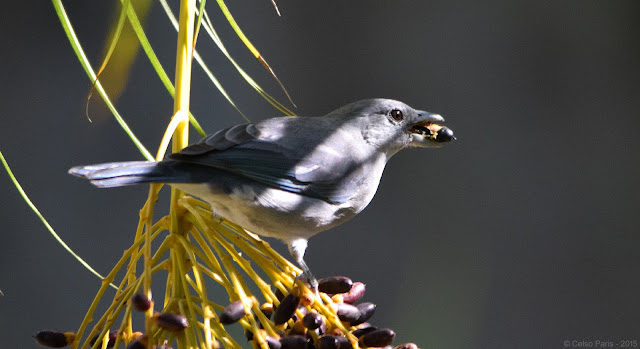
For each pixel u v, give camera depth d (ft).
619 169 41.50
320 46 43.55
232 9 42.24
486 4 43.27
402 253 40.09
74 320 36.01
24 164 37.32
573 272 40.27
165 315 14.62
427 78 43.39
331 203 21.89
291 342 15.35
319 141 22.13
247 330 16.25
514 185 41.55
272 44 42.86
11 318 35.50
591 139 41.98
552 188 41.52
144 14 17.21
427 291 39.45
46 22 38.93
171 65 39.11
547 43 42.70
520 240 40.65
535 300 39.86
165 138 16.11
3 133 37.50
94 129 38.47
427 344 38.37
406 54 43.60
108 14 39.50
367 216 40.55
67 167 37.81
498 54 43.04
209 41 41.11
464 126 42.45
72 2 39.11
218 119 40.91
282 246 38.50
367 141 23.62
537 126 42.24
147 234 15.93
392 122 23.86
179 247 15.93
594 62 42.45
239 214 20.33
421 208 40.98
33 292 36.04
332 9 43.75
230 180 19.72
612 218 40.96
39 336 15.46
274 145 21.06
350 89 43.57
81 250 36.94
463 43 43.27
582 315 39.22
